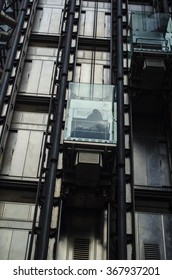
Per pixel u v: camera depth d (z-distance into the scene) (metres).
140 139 21.02
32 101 22.03
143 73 19.12
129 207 17.03
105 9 27.48
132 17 20.80
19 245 16.86
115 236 16.47
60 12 27.19
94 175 16.42
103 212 17.94
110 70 23.16
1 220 17.62
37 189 18.20
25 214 17.94
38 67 23.72
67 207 18.30
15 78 21.66
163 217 18.12
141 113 21.88
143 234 17.55
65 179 17.23
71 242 17.17
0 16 23.98
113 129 16.42
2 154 19.42
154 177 19.61
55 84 22.23
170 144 20.44
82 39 25.03
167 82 20.14
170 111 20.28
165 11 25.59
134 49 19.16
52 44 25.08
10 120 20.86
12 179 18.94
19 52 23.14
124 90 21.19
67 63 22.14
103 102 17.25
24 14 24.95
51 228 16.28
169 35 19.86
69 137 16.03
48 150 19.28
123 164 17.42
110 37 25.31
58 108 19.67
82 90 17.61
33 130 20.92
